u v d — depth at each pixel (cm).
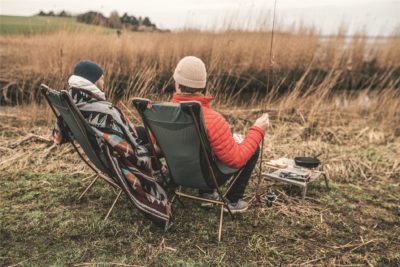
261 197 352
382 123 604
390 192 386
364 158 464
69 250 264
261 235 293
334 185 391
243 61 820
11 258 255
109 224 296
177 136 256
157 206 279
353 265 265
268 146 477
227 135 259
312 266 261
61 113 279
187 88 263
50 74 668
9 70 703
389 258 274
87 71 269
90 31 805
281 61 866
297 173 349
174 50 787
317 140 516
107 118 262
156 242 278
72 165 403
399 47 993
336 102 709
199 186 285
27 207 319
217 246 277
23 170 388
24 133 482
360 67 957
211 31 858
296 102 659
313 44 919
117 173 266
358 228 314
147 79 597
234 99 722
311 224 313
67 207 321
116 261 256
